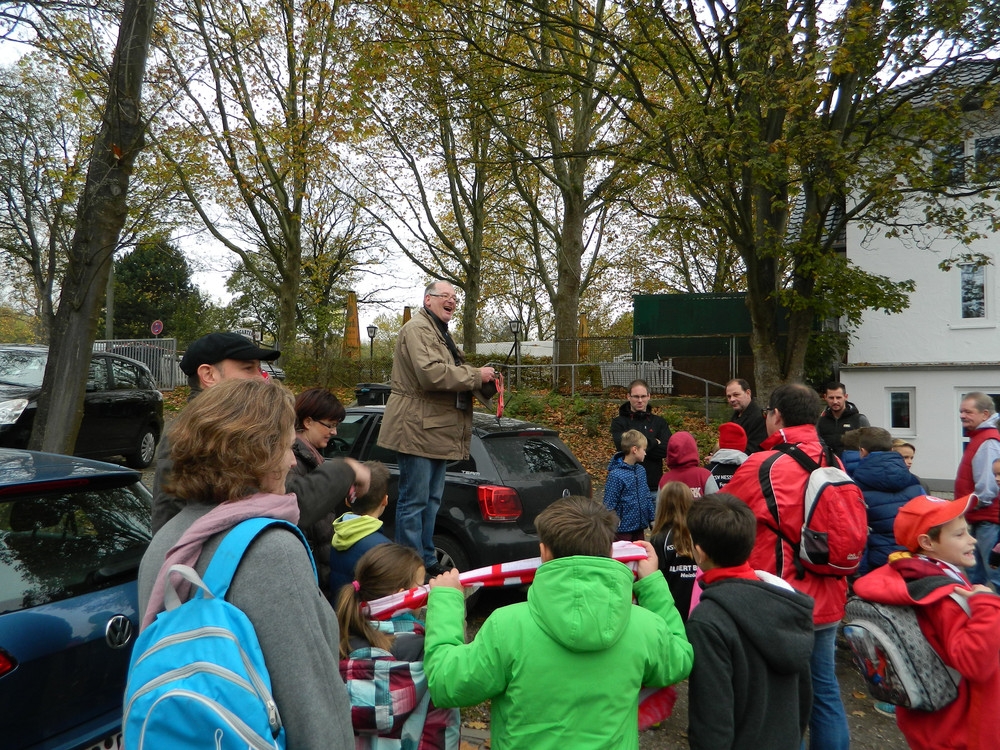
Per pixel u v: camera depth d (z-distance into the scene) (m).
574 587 2.23
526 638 2.27
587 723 2.22
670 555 4.50
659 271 38.22
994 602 2.60
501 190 27.83
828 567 3.28
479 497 5.57
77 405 6.10
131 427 11.68
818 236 12.85
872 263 17.02
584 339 21.39
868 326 17.02
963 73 12.34
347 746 1.57
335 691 1.58
